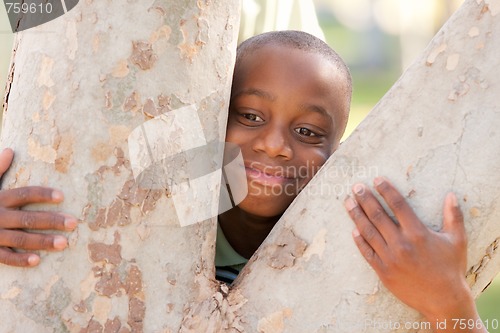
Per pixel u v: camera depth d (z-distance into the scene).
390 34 18.80
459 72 2.01
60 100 2.06
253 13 3.29
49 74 2.08
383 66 18.08
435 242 1.98
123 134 2.04
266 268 2.11
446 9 13.11
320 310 2.04
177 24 2.08
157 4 2.06
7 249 2.06
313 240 2.07
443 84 2.02
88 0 2.06
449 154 2.00
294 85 2.67
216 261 2.80
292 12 3.39
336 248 2.05
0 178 2.14
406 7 14.57
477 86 1.99
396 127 2.05
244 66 2.72
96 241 2.04
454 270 2.00
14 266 2.06
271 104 2.68
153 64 2.06
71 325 2.03
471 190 1.99
